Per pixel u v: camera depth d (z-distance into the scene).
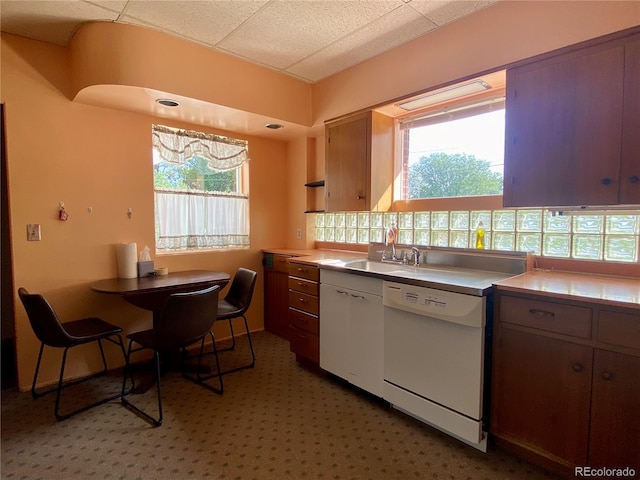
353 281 2.30
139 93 2.35
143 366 2.79
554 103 1.77
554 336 1.53
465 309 1.70
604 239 1.91
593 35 1.65
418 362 1.94
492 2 1.97
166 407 2.19
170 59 2.35
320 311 2.58
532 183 1.85
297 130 3.34
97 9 2.04
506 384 1.69
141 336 2.21
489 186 2.34
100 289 2.31
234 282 3.04
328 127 3.07
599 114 1.63
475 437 1.71
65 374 2.57
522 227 2.19
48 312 1.96
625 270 1.83
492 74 2.03
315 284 2.61
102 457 1.72
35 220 2.40
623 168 1.58
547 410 1.57
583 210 1.84
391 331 2.07
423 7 2.02
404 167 2.86
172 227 3.07
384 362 2.12
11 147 2.30
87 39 2.20
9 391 2.39
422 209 2.67
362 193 2.77
